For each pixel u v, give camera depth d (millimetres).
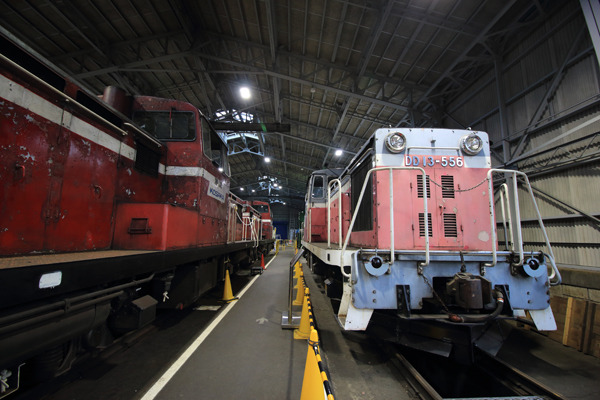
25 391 2227
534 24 6000
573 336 3705
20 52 2021
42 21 7605
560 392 2633
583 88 5074
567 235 5285
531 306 2674
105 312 2156
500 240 6605
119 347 3209
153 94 11969
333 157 17938
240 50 9859
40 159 2107
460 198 3127
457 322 2371
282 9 7574
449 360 3029
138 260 2449
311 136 16000
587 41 5000
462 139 3191
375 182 3213
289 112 13773
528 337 4094
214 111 13195
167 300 3670
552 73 5598
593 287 4160
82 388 2381
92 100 2705
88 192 2586
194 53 9328
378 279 2664
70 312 1790
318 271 6191
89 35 8336
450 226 3078
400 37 7520
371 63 8812
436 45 7551
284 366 2895
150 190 3639
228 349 3287
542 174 5750
